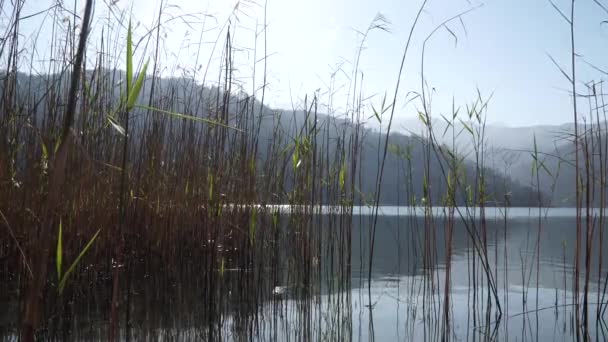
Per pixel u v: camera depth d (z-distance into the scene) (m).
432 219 4.16
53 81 3.10
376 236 9.30
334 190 4.94
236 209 4.36
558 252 6.40
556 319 3.10
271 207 4.71
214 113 4.24
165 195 4.36
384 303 3.57
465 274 4.86
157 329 2.80
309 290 4.00
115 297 1.98
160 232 4.37
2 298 3.16
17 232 3.31
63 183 3.02
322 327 2.92
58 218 2.99
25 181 3.18
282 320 3.08
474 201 3.77
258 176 4.74
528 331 2.84
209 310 3.27
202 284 4.05
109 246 3.82
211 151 4.19
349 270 4.25
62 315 2.95
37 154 3.18
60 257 1.72
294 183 4.63
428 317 3.17
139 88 1.67
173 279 4.18
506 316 3.19
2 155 3.15
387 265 5.49
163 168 4.43
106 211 3.76
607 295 3.76
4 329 2.54
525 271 4.93
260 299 3.65
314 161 4.45
